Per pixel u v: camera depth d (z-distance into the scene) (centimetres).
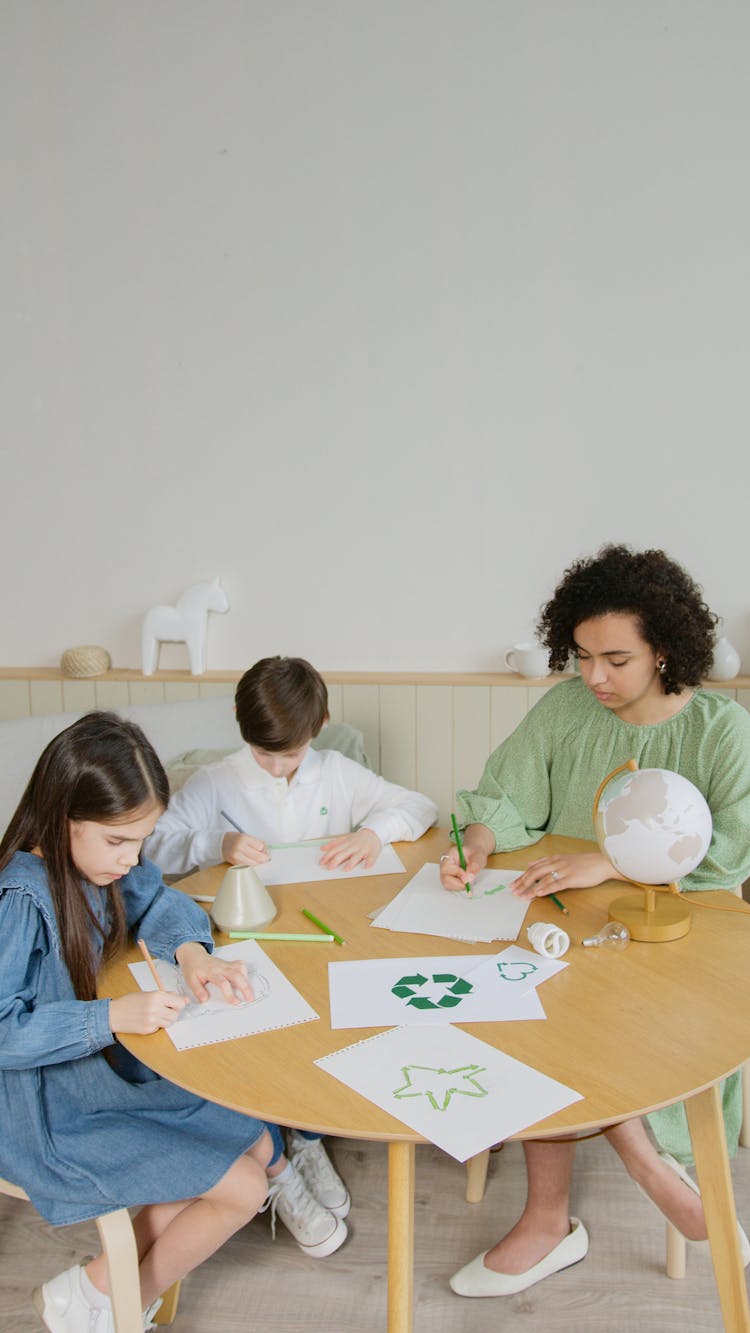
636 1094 94
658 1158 141
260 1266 154
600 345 242
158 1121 128
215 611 263
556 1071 98
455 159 242
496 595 255
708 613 145
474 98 239
